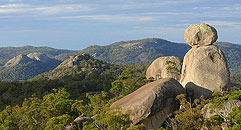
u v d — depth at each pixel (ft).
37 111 79.15
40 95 205.46
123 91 115.96
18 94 214.48
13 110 90.84
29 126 68.90
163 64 114.21
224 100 60.90
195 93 82.99
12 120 75.92
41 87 231.09
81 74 335.06
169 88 69.41
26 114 75.31
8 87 227.40
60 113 79.00
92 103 109.19
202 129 59.16
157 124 65.16
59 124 54.95
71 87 239.50
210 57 85.61
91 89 245.04
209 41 87.51
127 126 49.32
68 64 478.18
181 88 75.97
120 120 47.26
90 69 430.61
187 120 58.03
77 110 96.12
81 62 476.54
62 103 91.50
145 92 66.85
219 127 54.70
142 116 61.87
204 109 62.08
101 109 70.28
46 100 111.14
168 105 68.69
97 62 499.10
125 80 125.08
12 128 70.23
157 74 115.24
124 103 66.95
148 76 120.57
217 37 88.17
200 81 82.99
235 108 55.57
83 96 194.90
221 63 84.64
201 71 84.07
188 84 85.76
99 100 108.68
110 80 276.82
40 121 73.15
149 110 62.23
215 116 55.31
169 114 65.77
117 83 122.52
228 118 55.26
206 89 81.87
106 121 47.39
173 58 113.80
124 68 459.73
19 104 171.83
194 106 75.92
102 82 262.06
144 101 63.00
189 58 90.38
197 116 58.03
